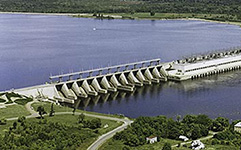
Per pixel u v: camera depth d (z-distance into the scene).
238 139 175.12
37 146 157.62
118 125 198.75
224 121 196.75
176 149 162.50
